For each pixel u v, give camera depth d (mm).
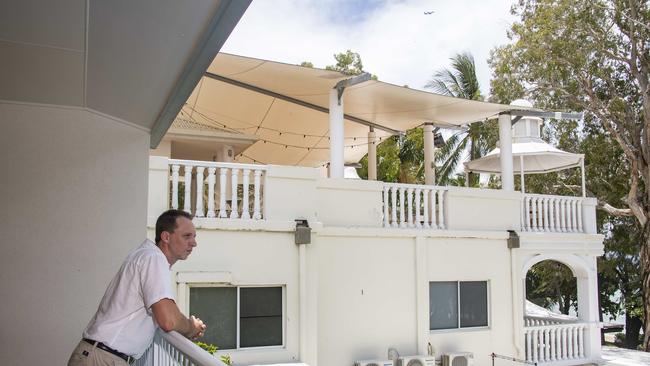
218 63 13977
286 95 16500
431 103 16391
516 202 15891
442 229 14453
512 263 15469
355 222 13375
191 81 5094
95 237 6242
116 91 5555
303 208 12117
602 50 24516
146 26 4145
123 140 6453
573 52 24531
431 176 19141
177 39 4328
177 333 3961
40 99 5969
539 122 19422
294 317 11711
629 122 24844
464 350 14391
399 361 13188
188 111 17938
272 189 11898
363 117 19000
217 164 11508
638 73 24391
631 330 36781
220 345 11195
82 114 6266
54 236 6094
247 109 17750
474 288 14953
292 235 11891
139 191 6473
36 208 6055
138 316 3791
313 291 11953
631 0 23969
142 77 5125
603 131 27406
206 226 11141
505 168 16812
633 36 24141
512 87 26500
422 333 13711
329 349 12711
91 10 3951
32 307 5969
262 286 11656
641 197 24859
